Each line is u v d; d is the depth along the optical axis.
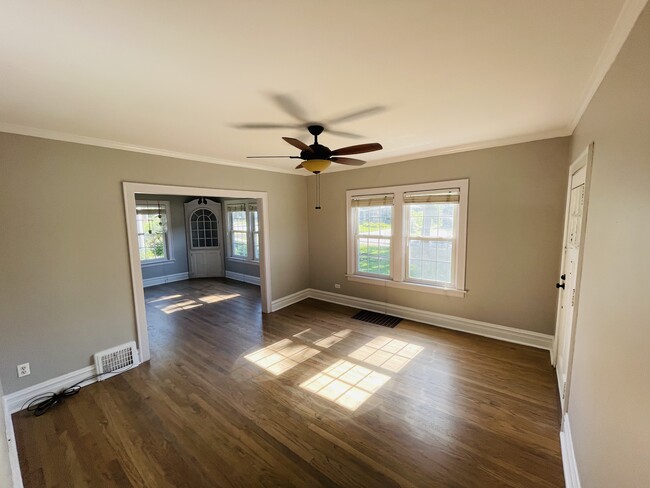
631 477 1.00
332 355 3.45
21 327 2.64
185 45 1.39
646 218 0.98
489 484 1.81
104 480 1.91
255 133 2.86
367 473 1.91
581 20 1.24
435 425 2.30
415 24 1.26
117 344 3.21
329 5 1.13
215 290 6.56
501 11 1.18
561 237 3.19
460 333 3.95
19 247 2.61
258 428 2.32
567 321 2.61
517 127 2.87
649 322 0.92
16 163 2.57
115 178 3.17
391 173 4.42
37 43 1.34
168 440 2.22
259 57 1.51
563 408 2.19
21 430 2.35
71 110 2.20
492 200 3.58
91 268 3.03
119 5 1.10
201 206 7.61
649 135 0.98
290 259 5.34
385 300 4.76
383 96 2.03
